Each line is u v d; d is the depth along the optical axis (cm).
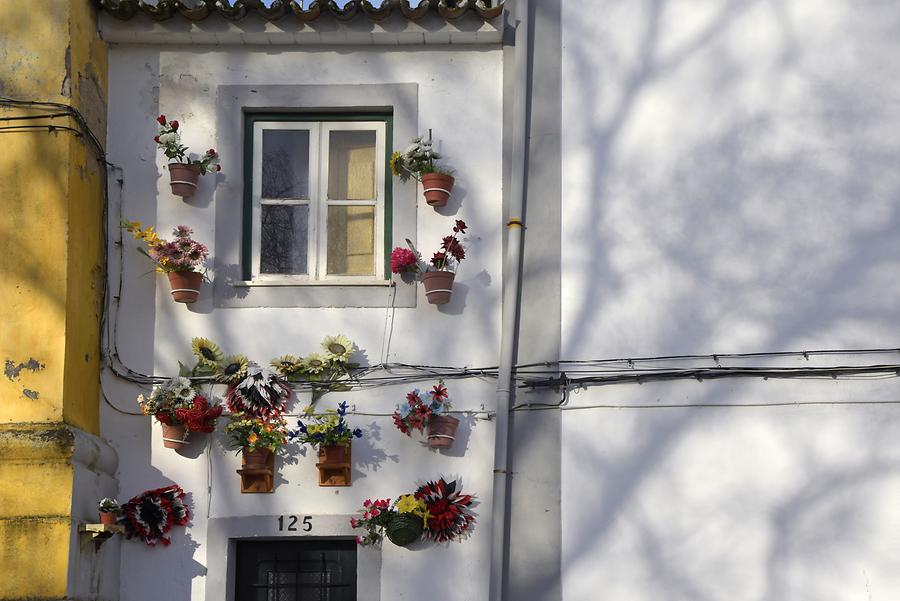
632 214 795
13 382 733
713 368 769
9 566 702
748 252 784
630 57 816
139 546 769
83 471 730
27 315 741
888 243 778
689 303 780
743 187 793
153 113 829
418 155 802
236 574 783
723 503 751
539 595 746
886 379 759
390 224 821
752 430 759
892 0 807
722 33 812
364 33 818
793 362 766
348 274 820
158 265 799
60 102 764
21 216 752
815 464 752
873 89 798
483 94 826
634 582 746
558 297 788
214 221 815
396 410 770
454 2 809
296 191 832
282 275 817
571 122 812
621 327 780
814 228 784
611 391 772
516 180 802
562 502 759
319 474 775
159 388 775
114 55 835
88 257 783
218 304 802
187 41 831
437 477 775
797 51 806
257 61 835
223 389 791
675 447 761
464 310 797
